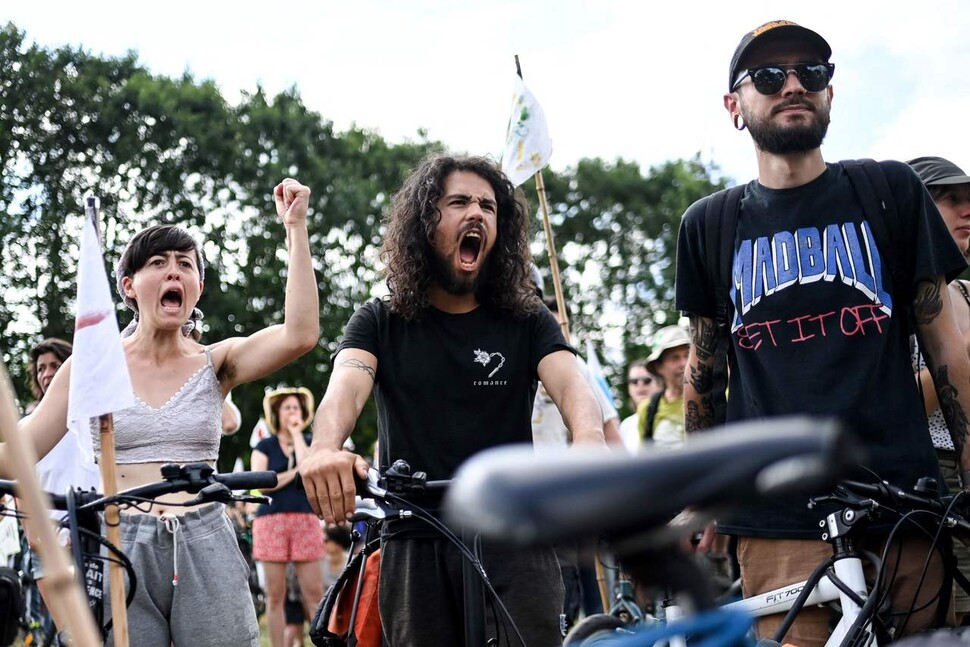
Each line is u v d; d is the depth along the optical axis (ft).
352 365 11.08
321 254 95.45
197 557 11.96
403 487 9.41
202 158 91.50
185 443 12.31
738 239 12.51
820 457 2.32
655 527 2.70
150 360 12.64
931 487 10.48
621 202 136.15
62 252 83.76
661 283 130.93
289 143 96.43
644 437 24.32
